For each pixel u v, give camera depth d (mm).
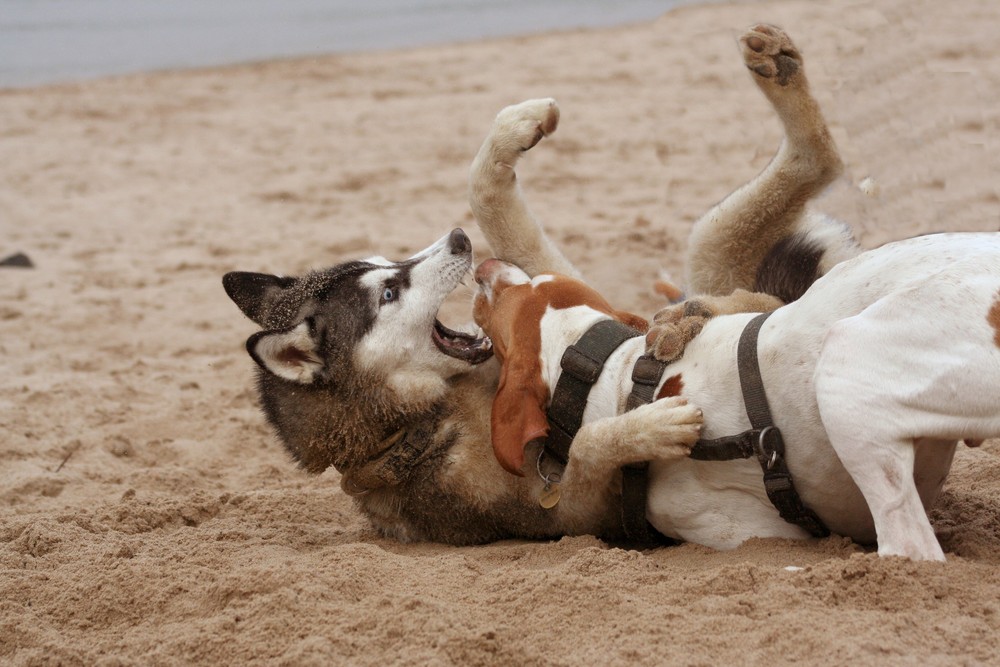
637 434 8469
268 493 11391
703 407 8555
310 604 7949
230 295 10672
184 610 8203
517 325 9438
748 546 8562
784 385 8180
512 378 9156
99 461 13094
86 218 25531
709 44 35938
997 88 23859
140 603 8336
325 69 39562
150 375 16188
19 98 37938
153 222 24891
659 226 21094
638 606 7523
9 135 33438
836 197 16562
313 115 33562
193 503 11094
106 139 32438
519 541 9719
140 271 21531
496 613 7691
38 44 46406
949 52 26656
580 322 9391
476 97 33750
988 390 7285
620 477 9047
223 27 48562
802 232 11312
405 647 7352
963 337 7340
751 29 10883
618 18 43719
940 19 29469
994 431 7363
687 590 7695
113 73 41062
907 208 17938
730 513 8766
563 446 9211
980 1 30469
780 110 11016
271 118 33594
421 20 47656
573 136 28203
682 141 26688
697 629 7156
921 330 7418
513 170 11000
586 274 18641
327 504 11219
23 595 8547
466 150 28578
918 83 24781
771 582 7602
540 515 9516
